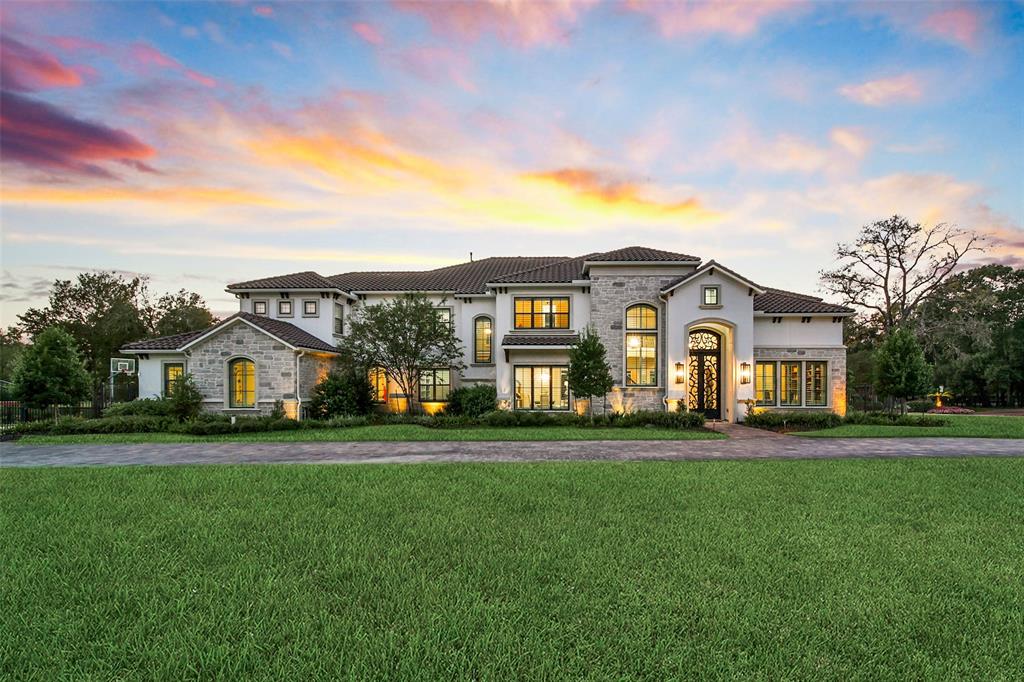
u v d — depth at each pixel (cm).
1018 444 1395
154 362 2108
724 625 381
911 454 1224
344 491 812
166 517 669
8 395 1708
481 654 335
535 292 2294
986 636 371
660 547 549
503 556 520
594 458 1181
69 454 1270
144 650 342
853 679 313
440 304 2430
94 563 503
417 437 1556
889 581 466
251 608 404
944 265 3288
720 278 2027
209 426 1650
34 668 324
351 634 364
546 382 2164
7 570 482
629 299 2134
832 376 2091
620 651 343
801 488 835
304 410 2027
